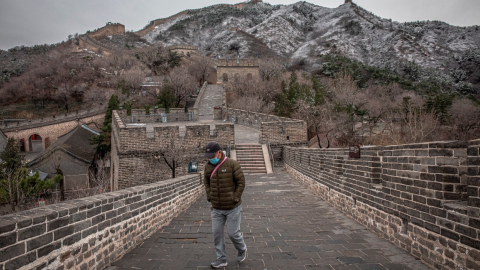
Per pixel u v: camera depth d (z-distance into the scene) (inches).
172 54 3356.3
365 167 265.3
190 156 773.9
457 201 156.3
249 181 627.5
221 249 173.0
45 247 127.6
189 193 390.9
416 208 184.5
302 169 579.5
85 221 155.3
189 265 175.8
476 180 136.3
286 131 918.4
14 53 5684.1
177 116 1407.5
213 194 178.2
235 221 176.4
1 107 2871.6
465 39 6432.1
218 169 179.8
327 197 393.1
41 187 843.4
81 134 1793.8
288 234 243.1
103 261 170.9
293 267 169.5
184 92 2070.6
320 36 7214.6
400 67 4500.5
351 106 1510.8
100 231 168.7
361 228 259.0
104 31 6254.9
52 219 132.3
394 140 1084.5
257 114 1163.3
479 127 1449.3
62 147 1430.9
